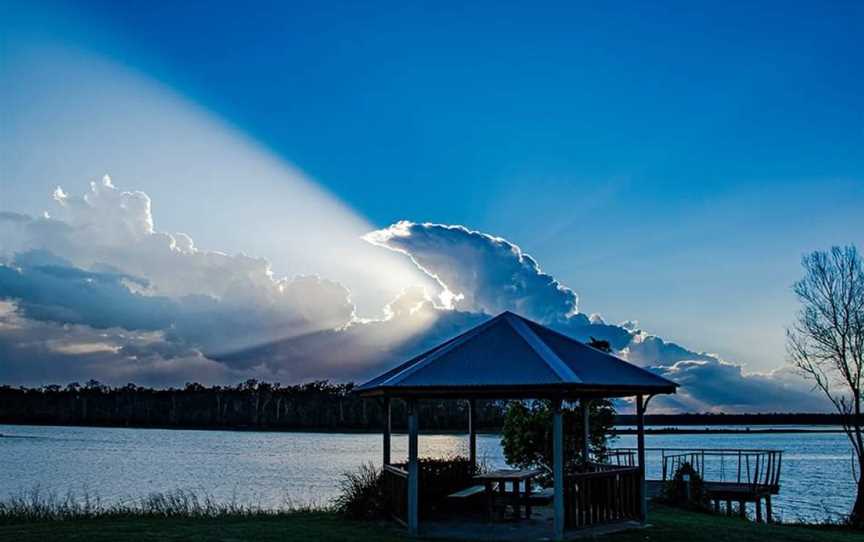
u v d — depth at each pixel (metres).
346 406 175.25
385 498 18.25
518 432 25.86
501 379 15.16
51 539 14.69
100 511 23.00
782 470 69.12
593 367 16.44
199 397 194.62
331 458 80.00
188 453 87.94
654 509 22.52
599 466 19.05
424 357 18.19
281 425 179.25
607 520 16.56
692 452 40.97
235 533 15.60
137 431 178.50
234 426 184.88
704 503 24.11
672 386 16.72
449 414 114.69
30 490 42.44
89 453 84.12
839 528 26.52
